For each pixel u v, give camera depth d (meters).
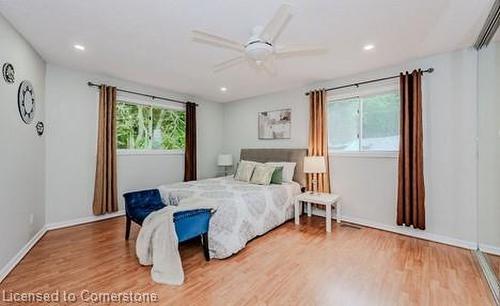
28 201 2.77
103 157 3.86
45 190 3.38
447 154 2.96
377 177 3.59
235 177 4.52
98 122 3.87
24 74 2.65
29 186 2.80
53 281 2.10
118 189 4.19
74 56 3.13
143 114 4.59
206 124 5.71
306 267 2.38
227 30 2.41
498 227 2.64
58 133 3.51
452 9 2.06
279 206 3.61
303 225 3.72
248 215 2.99
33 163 2.94
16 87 2.46
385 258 2.57
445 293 1.95
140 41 2.69
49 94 3.42
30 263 2.43
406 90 3.17
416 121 3.09
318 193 3.96
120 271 2.28
